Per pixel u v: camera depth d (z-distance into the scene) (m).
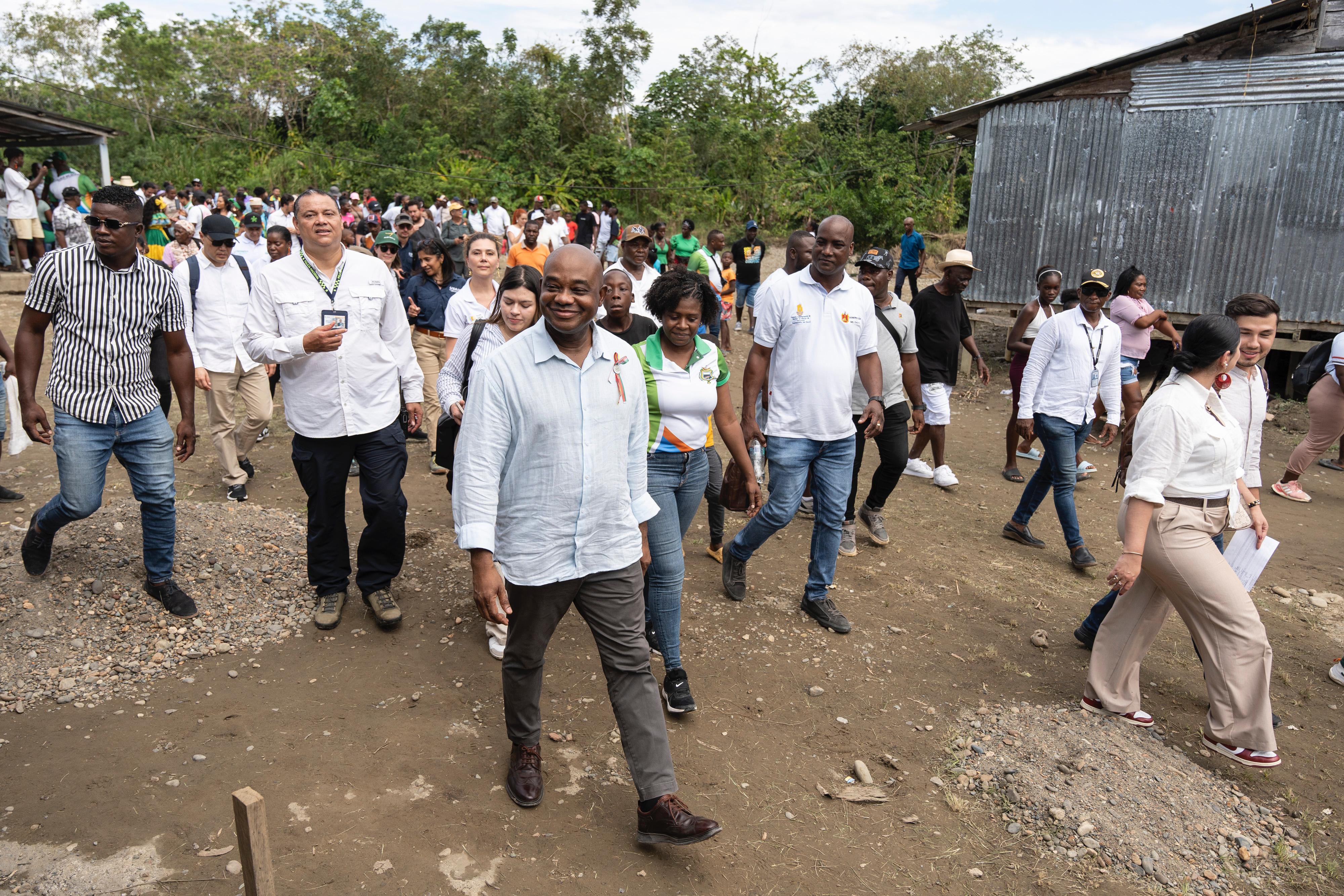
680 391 3.77
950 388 7.49
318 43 41.38
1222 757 3.86
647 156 32.72
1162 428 3.60
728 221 31.77
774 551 5.86
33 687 3.70
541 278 4.12
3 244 13.50
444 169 31.95
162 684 3.81
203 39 42.00
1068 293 7.96
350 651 4.20
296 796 3.13
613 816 3.19
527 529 2.85
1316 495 8.05
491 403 2.75
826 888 2.95
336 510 4.34
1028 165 12.06
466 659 4.19
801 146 39.44
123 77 41.88
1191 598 3.74
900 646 4.66
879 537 6.10
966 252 7.14
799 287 4.39
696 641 4.51
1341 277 10.50
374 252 11.67
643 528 3.76
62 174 14.60
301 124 40.44
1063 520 6.01
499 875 2.85
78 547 4.55
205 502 5.98
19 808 2.98
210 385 5.86
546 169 34.06
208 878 2.73
